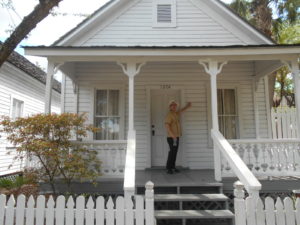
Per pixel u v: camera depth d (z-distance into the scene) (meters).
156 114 8.70
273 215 3.84
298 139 6.37
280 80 17.25
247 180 4.56
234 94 8.88
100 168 6.31
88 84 8.63
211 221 5.25
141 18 8.96
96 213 3.89
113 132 8.55
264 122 8.84
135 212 3.85
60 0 5.22
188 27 8.98
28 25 4.98
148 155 8.38
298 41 15.30
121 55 6.42
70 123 5.66
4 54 4.89
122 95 8.61
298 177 6.68
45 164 5.80
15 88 11.11
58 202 3.96
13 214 4.00
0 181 8.70
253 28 8.73
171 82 8.69
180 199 5.22
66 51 6.33
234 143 6.46
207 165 8.41
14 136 5.62
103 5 8.66
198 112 8.62
